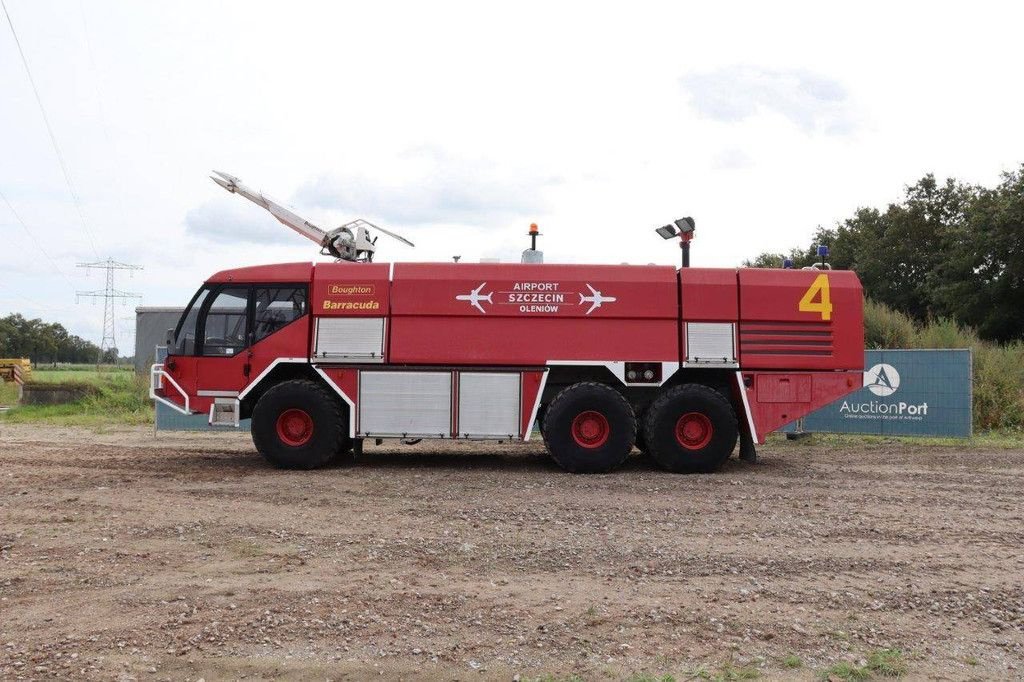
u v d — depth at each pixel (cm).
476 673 469
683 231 1274
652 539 745
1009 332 3409
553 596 588
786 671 475
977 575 646
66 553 687
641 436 1259
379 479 1064
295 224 1407
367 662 480
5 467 1162
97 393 2333
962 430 1529
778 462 1259
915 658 495
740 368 1164
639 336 1158
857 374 1169
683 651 498
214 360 1187
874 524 809
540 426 1191
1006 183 3491
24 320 14150
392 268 1172
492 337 1159
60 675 460
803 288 1170
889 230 4112
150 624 532
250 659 483
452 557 683
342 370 1166
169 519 813
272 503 898
